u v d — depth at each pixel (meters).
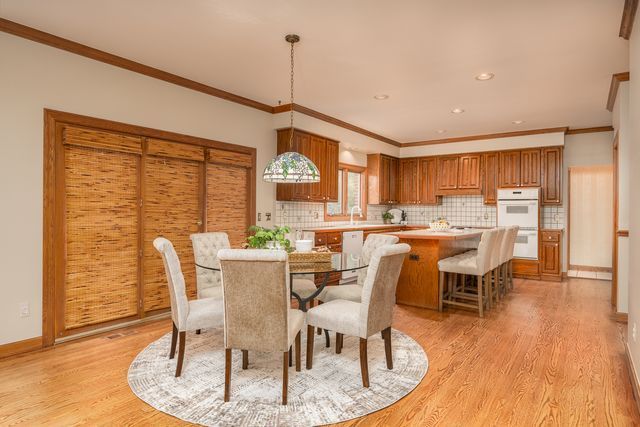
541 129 6.29
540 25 2.79
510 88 4.21
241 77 3.96
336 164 5.86
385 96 4.55
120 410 2.13
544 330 3.61
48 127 3.07
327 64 3.58
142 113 3.69
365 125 6.10
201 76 3.93
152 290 3.84
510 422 2.05
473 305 4.38
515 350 3.09
